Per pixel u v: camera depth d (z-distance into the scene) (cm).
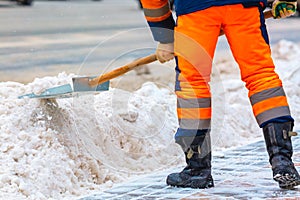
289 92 854
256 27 462
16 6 2698
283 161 456
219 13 457
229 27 463
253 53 462
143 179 518
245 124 745
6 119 525
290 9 495
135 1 3725
